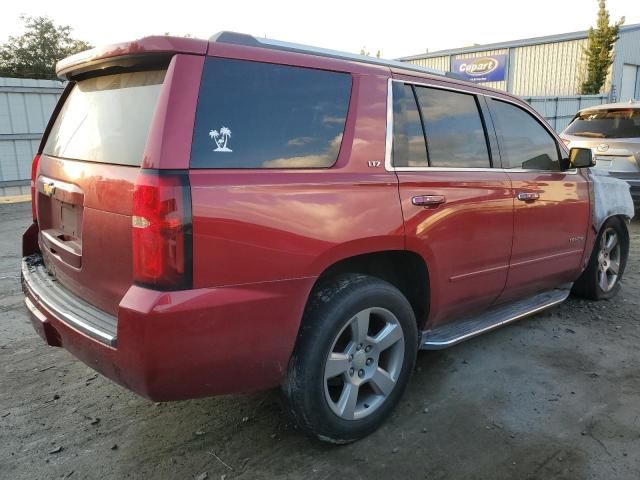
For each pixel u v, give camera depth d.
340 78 2.90
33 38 36.88
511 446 2.95
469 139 3.61
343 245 2.71
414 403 3.39
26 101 12.55
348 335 2.88
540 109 20.16
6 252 7.22
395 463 2.80
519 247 3.88
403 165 3.12
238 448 2.93
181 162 2.27
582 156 4.31
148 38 2.38
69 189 2.78
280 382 2.71
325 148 2.78
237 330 2.41
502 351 4.14
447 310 3.49
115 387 3.58
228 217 2.34
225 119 2.43
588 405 3.37
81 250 2.71
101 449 2.91
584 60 29.20
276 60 2.65
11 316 4.82
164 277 2.22
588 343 4.29
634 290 5.61
